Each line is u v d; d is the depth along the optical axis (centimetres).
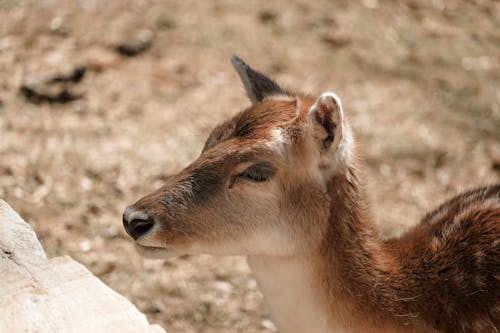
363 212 1129
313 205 1087
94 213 1903
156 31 2569
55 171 2000
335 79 2506
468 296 1087
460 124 2422
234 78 2444
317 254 1094
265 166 1070
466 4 3108
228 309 1725
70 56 2386
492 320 1072
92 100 2256
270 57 2552
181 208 1070
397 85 2550
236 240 1091
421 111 2447
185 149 2138
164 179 2031
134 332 890
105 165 2041
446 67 2691
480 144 2347
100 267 1767
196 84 2391
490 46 2858
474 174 2223
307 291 1106
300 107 1120
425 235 1174
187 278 1784
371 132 2311
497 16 3067
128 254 1819
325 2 2920
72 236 1833
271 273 1119
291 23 2750
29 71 2295
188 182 1080
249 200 1077
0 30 2447
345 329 1115
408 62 2680
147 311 1686
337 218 1097
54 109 2202
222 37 2603
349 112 2372
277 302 1133
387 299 1103
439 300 1100
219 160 1077
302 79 2464
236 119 1130
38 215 1866
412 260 1134
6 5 2559
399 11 2966
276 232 1088
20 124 2122
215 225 1080
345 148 1086
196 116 2264
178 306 1711
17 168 1984
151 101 2289
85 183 1983
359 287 1101
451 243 1132
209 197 1074
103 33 2508
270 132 1078
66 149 2073
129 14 2614
